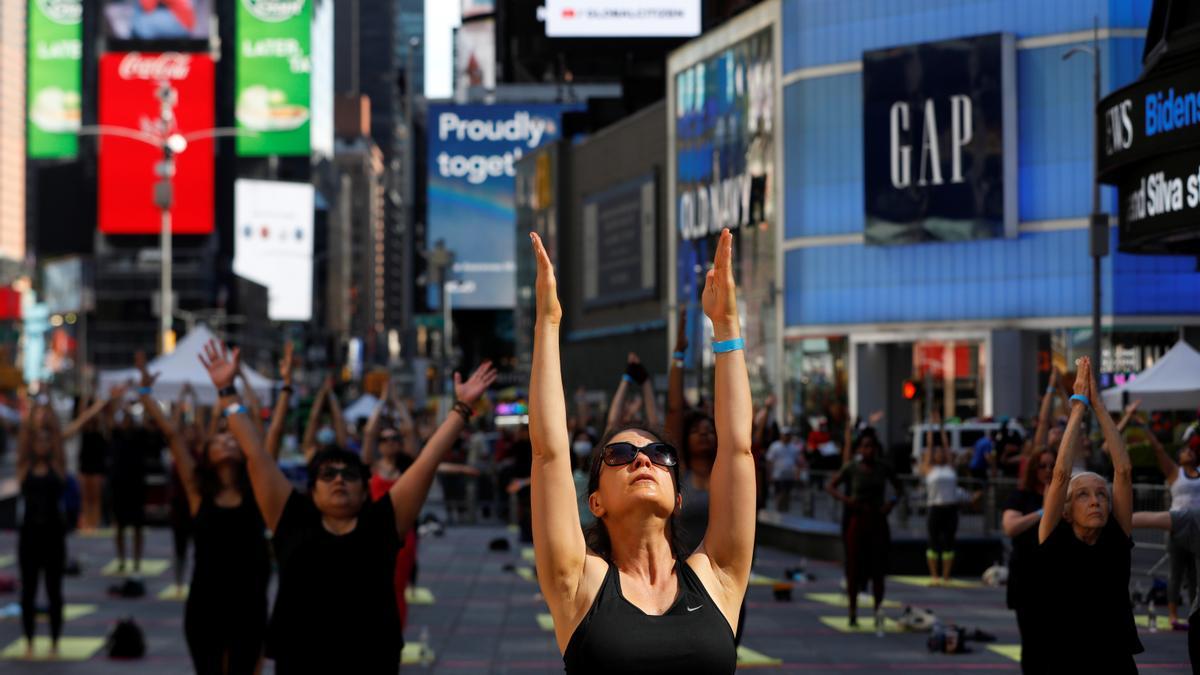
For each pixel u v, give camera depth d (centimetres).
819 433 3725
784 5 5347
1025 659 851
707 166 6044
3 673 1221
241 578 920
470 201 13412
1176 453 2705
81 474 2744
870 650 1363
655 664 367
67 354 15638
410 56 13412
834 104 5150
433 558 2428
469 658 1325
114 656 1302
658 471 385
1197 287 4372
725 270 404
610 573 379
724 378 406
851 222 5094
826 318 5131
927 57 4778
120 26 16575
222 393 706
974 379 4747
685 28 9744
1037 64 4631
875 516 1502
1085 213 4541
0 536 2778
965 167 4706
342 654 662
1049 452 1029
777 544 2612
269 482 690
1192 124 1356
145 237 15750
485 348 13812
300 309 17738
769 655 1330
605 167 8438
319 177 19762
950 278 4809
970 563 2100
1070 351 4538
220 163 16900
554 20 9731
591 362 8488
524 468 2658
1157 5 1472
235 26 18588
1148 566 1875
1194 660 768
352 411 4612
